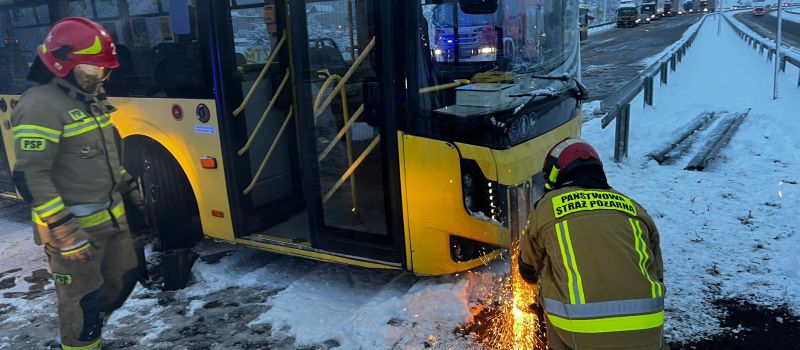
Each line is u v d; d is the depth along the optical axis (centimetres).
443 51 361
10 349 370
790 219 508
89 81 302
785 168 665
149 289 442
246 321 388
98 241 325
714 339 339
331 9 378
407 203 370
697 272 421
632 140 860
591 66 2073
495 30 382
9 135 572
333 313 388
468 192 357
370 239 394
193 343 364
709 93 1227
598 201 234
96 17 480
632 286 217
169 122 462
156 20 446
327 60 390
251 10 448
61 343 333
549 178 258
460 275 411
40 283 467
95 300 325
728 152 755
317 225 412
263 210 471
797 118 912
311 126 398
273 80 471
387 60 354
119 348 362
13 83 549
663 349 229
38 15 511
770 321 355
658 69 1259
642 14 5338
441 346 338
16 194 601
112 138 328
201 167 455
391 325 361
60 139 297
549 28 437
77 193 312
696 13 7825
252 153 458
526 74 408
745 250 452
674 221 523
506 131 349
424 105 354
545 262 243
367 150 383
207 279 454
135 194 377
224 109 432
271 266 475
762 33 3238
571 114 446
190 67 438
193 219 496
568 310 220
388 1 346
